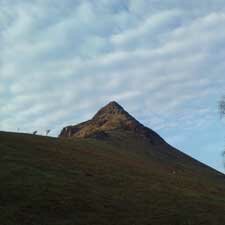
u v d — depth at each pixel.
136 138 136.25
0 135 64.06
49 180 49.62
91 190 50.41
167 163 113.94
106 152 75.06
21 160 54.19
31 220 40.44
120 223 44.38
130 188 54.97
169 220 47.62
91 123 154.38
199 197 57.88
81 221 42.66
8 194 43.84
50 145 66.31
